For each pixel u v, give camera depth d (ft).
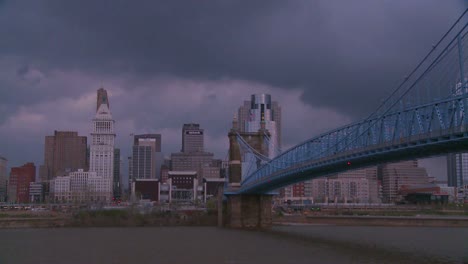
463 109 246.88
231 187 603.67
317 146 396.57
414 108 279.69
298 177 458.91
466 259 317.42
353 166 373.40
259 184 516.73
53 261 326.03
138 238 477.36
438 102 262.06
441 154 296.10
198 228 613.52
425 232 564.30
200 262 310.86
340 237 481.87
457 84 263.49
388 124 305.32
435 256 331.98
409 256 331.36
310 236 492.13
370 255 336.49
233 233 524.52
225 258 326.24
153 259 327.26
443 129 255.70
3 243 440.86
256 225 600.80
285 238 465.06
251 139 632.79
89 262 319.68
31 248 400.26
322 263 300.40
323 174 419.13
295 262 305.73
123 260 325.42
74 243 436.35
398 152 301.63
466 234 534.78
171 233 534.78
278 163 474.08
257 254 344.08
